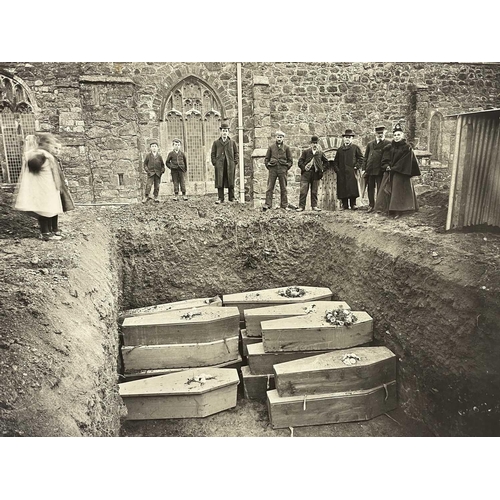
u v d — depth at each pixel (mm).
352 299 4926
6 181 5566
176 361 4480
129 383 4035
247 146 7703
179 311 4816
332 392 3801
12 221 4781
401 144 4941
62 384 2396
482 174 3932
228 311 4770
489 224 3951
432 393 3473
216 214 6207
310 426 3809
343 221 5656
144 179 7020
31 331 2529
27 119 6422
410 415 3748
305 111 7453
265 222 5957
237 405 4219
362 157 6258
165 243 5648
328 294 5324
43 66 6367
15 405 2141
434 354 3445
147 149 7074
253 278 5898
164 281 5645
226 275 5820
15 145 6086
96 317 3354
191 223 5824
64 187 4297
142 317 4617
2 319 2520
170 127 7312
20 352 2361
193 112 7410
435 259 3674
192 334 4473
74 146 6516
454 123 6305
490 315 3012
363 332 4309
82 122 6523
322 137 7527
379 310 4328
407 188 5004
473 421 3127
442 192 5625
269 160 6574
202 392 3900
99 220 5559
